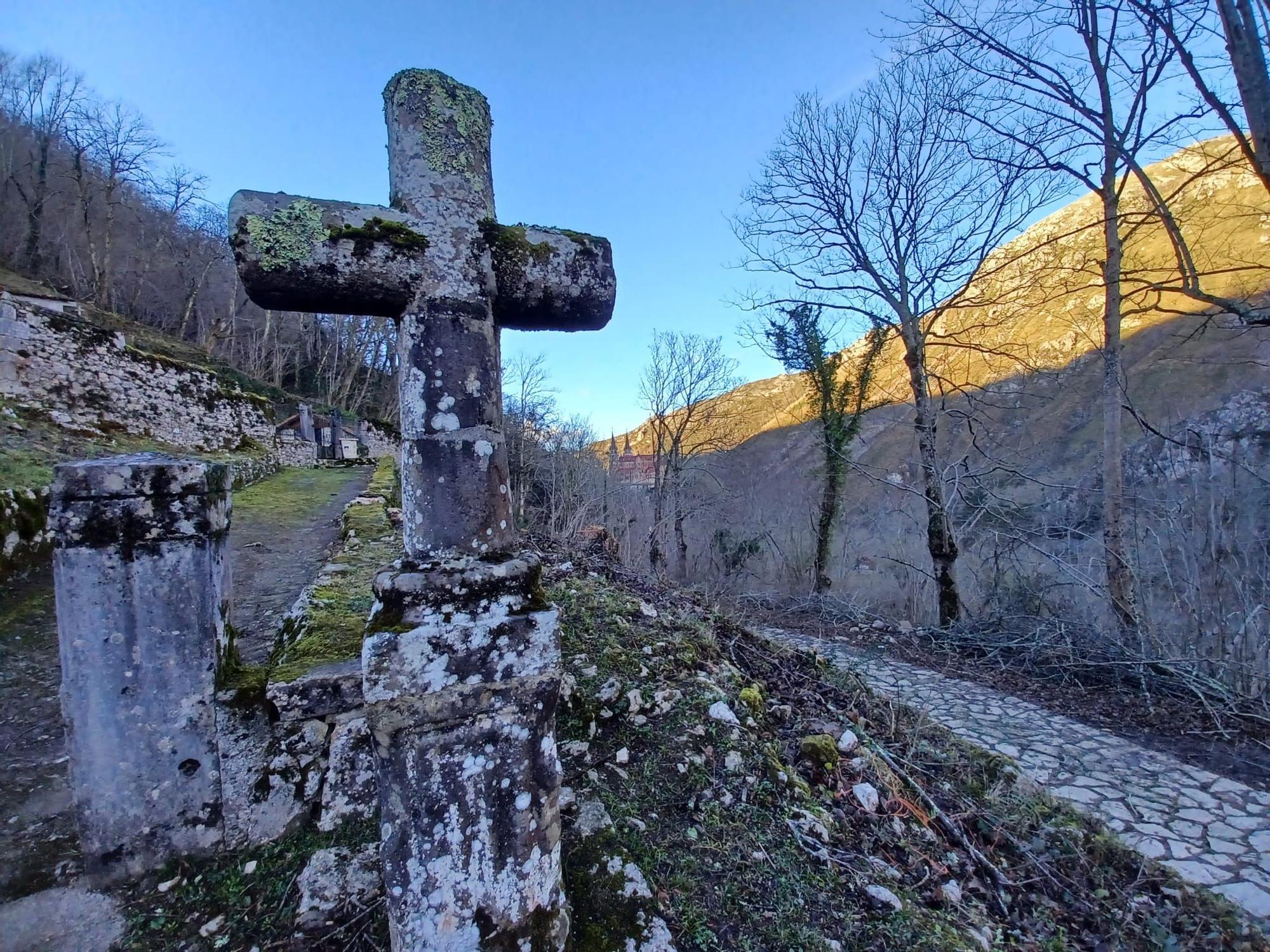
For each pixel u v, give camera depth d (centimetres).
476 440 161
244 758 228
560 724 325
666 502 1981
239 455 1249
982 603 1016
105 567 207
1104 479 815
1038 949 242
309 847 228
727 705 356
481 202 168
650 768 295
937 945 213
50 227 2764
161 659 215
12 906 199
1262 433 927
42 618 443
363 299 156
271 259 142
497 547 165
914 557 1315
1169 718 567
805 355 1377
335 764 240
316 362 3406
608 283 186
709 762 304
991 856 310
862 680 552
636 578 732
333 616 321
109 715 209
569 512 1914
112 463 212
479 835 152
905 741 415
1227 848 352
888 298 1061
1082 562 925
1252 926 279
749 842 252
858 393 1337
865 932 216
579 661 387
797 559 1558
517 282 173
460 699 149
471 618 150
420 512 157
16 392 834
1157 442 965
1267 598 697
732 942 200
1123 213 752
